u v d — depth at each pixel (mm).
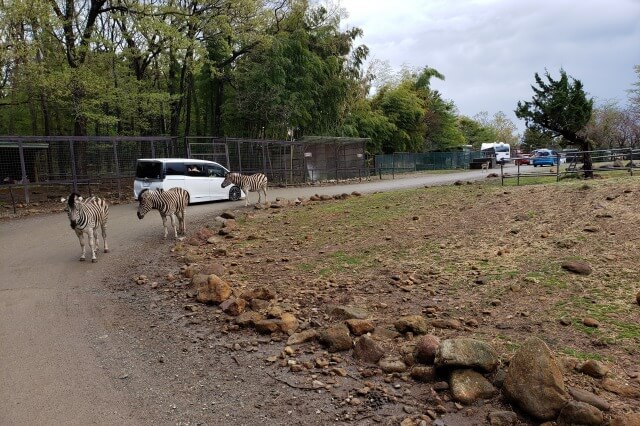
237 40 28609
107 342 5918
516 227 10031
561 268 7309
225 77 30703
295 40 31359
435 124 53844
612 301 6039
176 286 8016
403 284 7320
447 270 7859
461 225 10867
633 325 5332
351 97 39906
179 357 5418
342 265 8656
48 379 4984
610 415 3693
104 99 22344
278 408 4238
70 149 20141
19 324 6555
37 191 22172
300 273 8305
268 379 4773
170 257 10141
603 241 8383
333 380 4660
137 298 7578
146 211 11688
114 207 18703
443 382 4363
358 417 4016
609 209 10141
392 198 16328
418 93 52375
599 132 35406
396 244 9828
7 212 17375
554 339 5109
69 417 4262
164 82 28609
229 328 6055
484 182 20156
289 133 32625
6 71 21438
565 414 3600
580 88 20297
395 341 5375
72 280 8680
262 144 27109
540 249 8453
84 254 10180
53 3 22047
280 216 14516
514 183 18703
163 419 4184
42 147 21672
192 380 4867
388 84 49812
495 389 4211
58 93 20828
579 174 18203
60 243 12000
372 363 4953
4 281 8688
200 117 36094
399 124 47969
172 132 28500
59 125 29250
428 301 6562
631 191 11234
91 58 23312
